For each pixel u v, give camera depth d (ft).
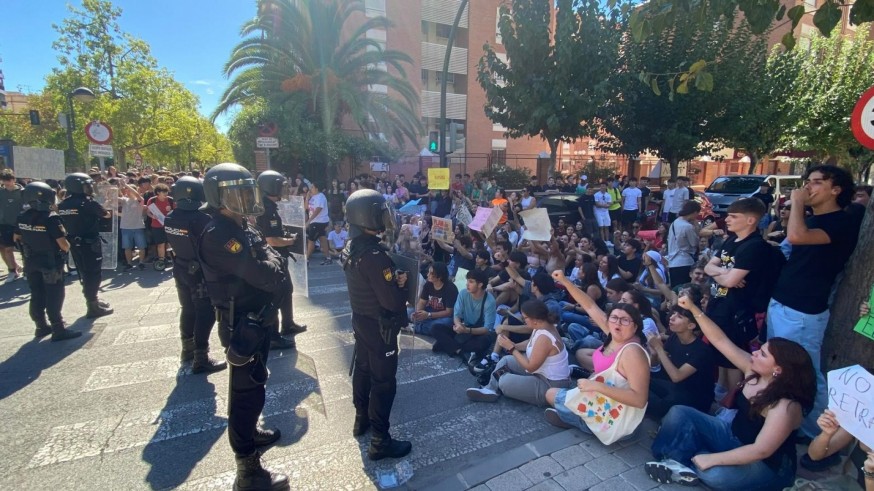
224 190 8.41
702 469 8.91
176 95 81.76
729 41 47.80
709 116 48.78
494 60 40.22
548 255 23.11
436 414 12.13
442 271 17.06
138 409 12.03
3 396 12.65
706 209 37.78
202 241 8.74
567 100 37.09
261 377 8.70
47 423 11.34
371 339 9.69
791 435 8.82
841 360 10.75
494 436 11.09
